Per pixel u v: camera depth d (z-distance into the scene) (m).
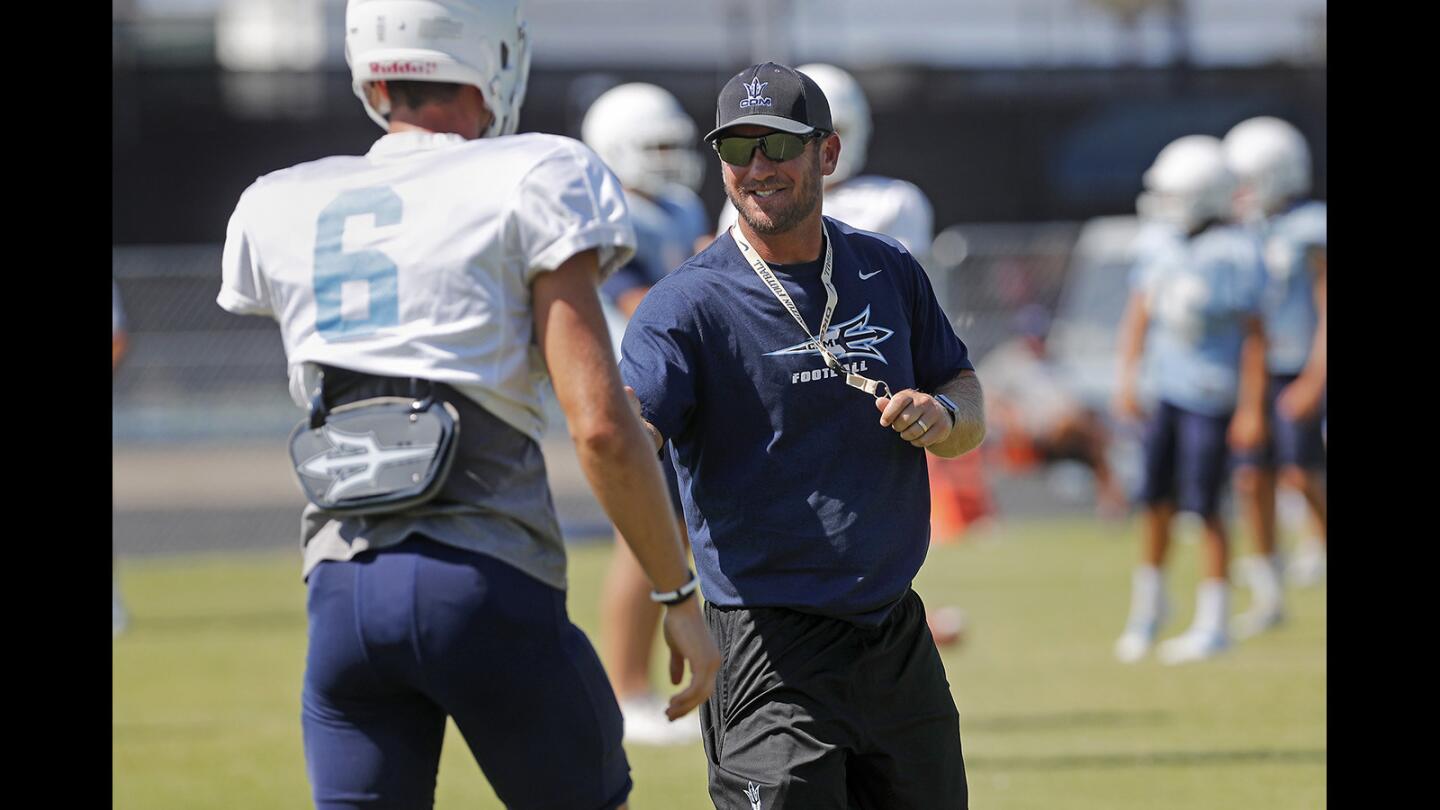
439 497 11.89
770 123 14.28
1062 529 62.34
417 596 11.74
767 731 14.54
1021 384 65.12
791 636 14.59
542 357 11.95
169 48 90.50
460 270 11.85
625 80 88.44
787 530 14.58
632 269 29.77
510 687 11.89
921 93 94.06
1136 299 36.94
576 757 12.11
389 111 12.69
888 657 14.71
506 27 12.79
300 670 35.47
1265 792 23.36
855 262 15.14
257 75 90.19
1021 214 95.25
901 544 14.81
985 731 27.98
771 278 14.71
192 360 70.62
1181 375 35.69
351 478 11.83
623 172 30.55
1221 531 35.66
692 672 12.08
